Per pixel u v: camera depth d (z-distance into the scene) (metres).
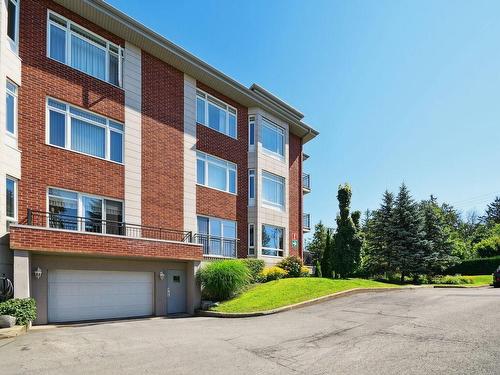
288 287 18.28
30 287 12.84
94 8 16.36
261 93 25.58
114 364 7.72
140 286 16.45
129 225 17.33
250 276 19.47
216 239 21.91
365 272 33.34
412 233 31.22
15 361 7.95
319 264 26.95
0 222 12.47
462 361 7.30
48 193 14.85
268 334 10.69
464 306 13.88
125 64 18.09
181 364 7.70
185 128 20.61
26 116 14.36
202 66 21.02
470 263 39.56
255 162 24.53
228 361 7.91
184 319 15.05
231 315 15.03
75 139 15.94
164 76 19.86
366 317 12.62
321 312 14.08
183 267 18.11
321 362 7.67
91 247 13.84
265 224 24.88
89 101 16.47
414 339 9.23
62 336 10.70
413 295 17.88
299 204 29.12
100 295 15.07
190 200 20.39
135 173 17.89
